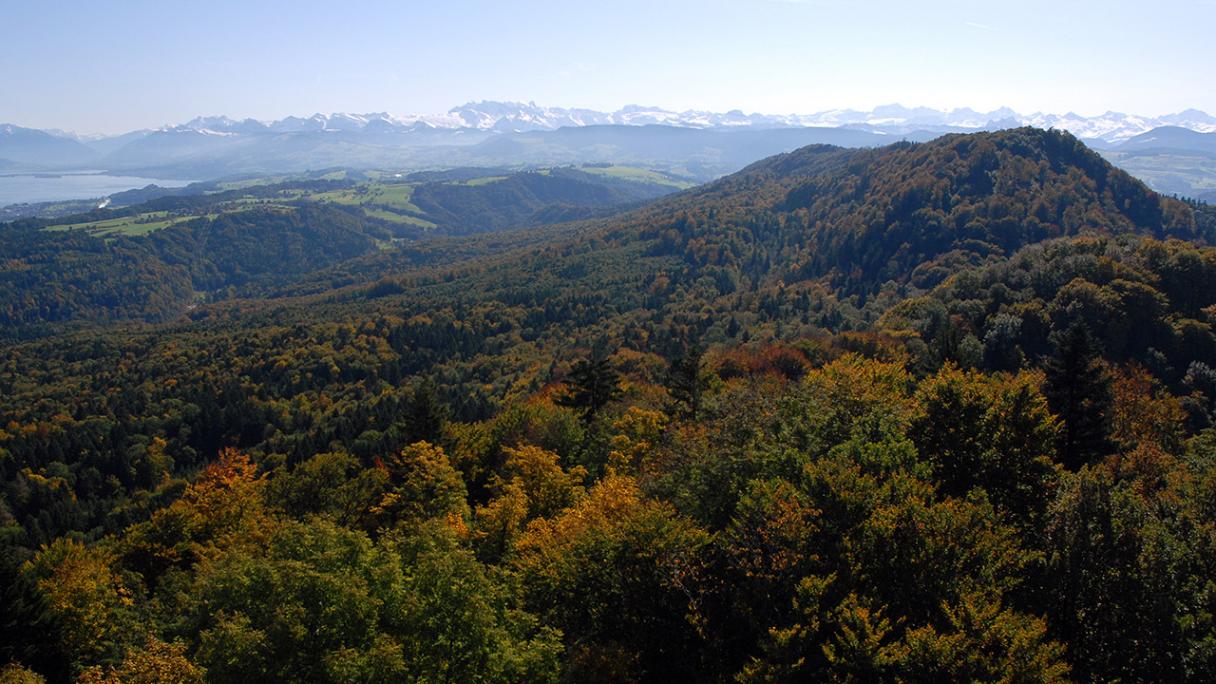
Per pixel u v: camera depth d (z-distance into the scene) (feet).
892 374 169.48
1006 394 110.83
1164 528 83.66
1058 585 77.87
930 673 62.59
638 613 88.63
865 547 79.10
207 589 100.99
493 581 95.66
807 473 90.33
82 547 171.22
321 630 79.97
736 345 399.24
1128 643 72.59
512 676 80.74
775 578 79.66
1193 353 253.65
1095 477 85.10
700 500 108.58
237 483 192.44
